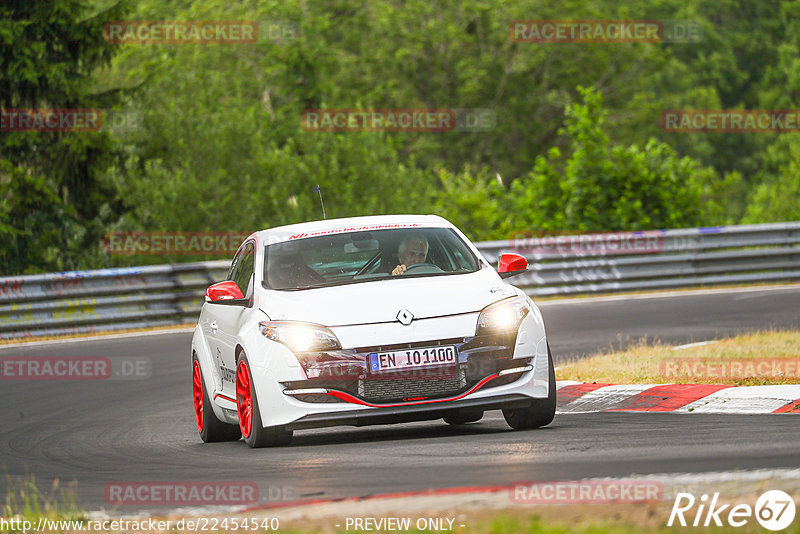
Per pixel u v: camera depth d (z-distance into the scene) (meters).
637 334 53.66
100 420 37.94
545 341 27.89
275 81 174.75
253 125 102.25
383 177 113.00
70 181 98.75
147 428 35.31
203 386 32.00
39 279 67.06
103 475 26.05
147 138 100.94
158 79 104.06
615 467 21.33
